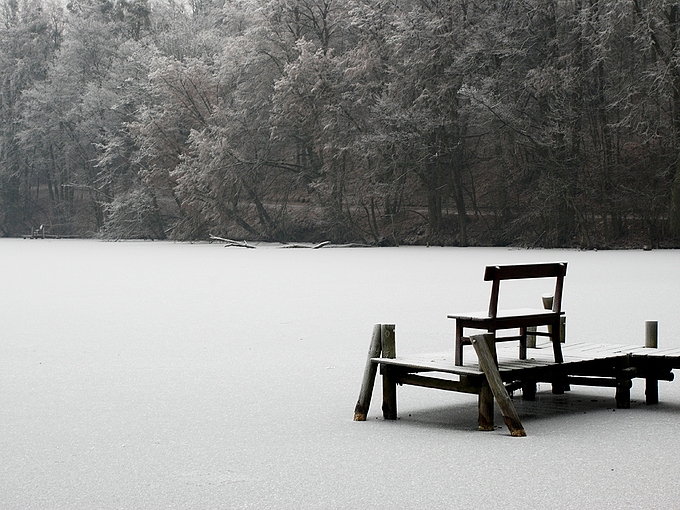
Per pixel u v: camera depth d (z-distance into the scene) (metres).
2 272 31.16
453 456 7.08
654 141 46.91
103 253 46.78
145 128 63.84
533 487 6.20
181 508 5.82
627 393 9.08
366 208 56.12
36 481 6.50
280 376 10.90
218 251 48.75
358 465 6.84
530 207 49.62
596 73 48.03
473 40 50.31
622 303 18.22
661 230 46.88
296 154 61.91
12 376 10.99
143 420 8.55
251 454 7.23
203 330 15.21
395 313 17.27
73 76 81.25
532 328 9.97
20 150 86.19
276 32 59.75
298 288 23.48
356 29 58.12
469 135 52.91
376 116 52.53
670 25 43.91
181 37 74.88
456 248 50.72
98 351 12.99
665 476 6.46
